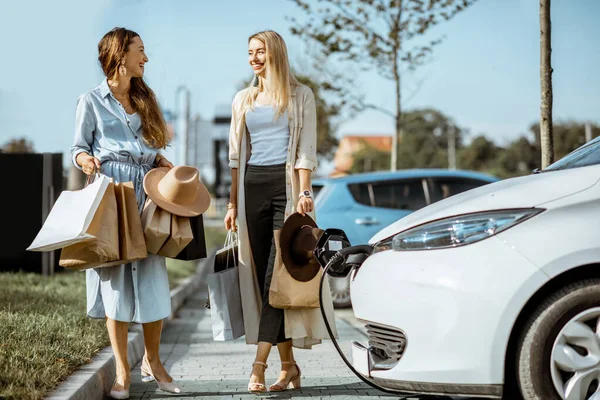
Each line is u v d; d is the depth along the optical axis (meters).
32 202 11.38
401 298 3.90
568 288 3.71
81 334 5.87
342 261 4.70
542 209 3.76
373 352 4.22
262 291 5.21
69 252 4.55
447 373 3.75
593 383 3.73
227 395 5.00
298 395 4.96
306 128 5.17
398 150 15.92
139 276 4.86
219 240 30.86
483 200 3.94
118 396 4.84
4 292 8.08
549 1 7.41
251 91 5.25
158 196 4.77
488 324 3.67
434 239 3.90
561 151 64.75
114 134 4.96
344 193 10.06
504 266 3.69
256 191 5.15
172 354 7.04
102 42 5.00
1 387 4.09
